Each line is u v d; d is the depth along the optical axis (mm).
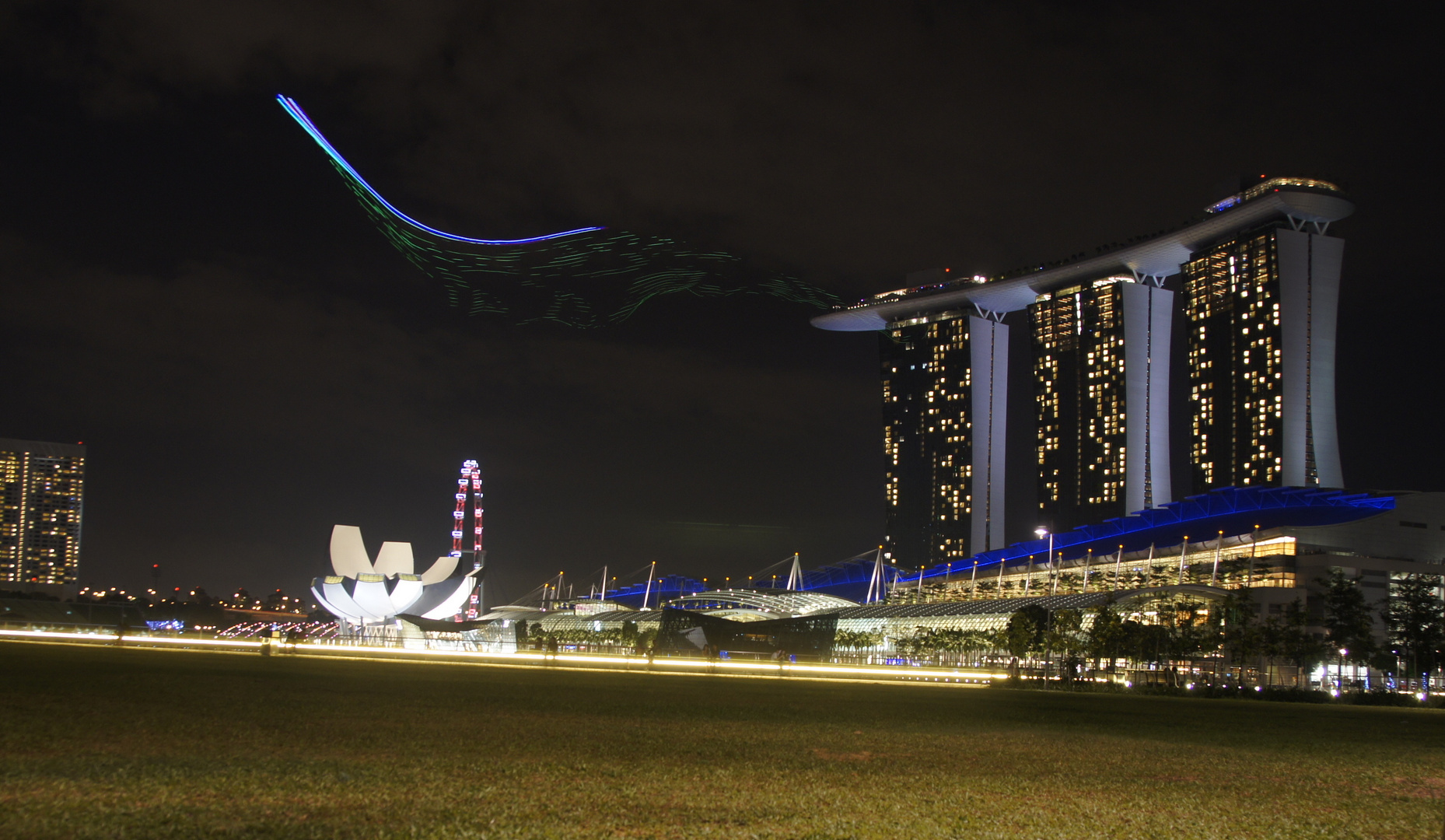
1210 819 19922
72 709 34500
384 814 17484
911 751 30391
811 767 25625
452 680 66812
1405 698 103062
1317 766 30391
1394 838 18625
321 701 42375
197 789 19219
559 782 21438
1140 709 66250
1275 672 155375
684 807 19094
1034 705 63969
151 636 151125
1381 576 193000
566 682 70375
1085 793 22625
